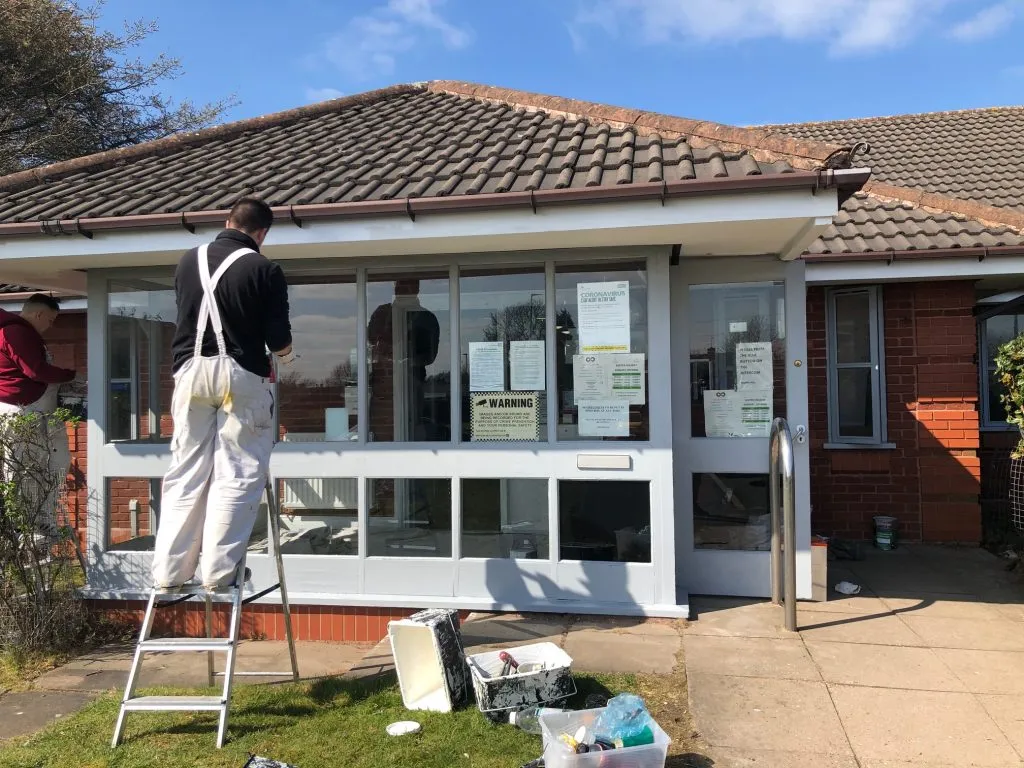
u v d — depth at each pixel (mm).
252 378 3701
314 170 5582
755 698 3729
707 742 3311
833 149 4188
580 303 5078
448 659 3754
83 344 8492
